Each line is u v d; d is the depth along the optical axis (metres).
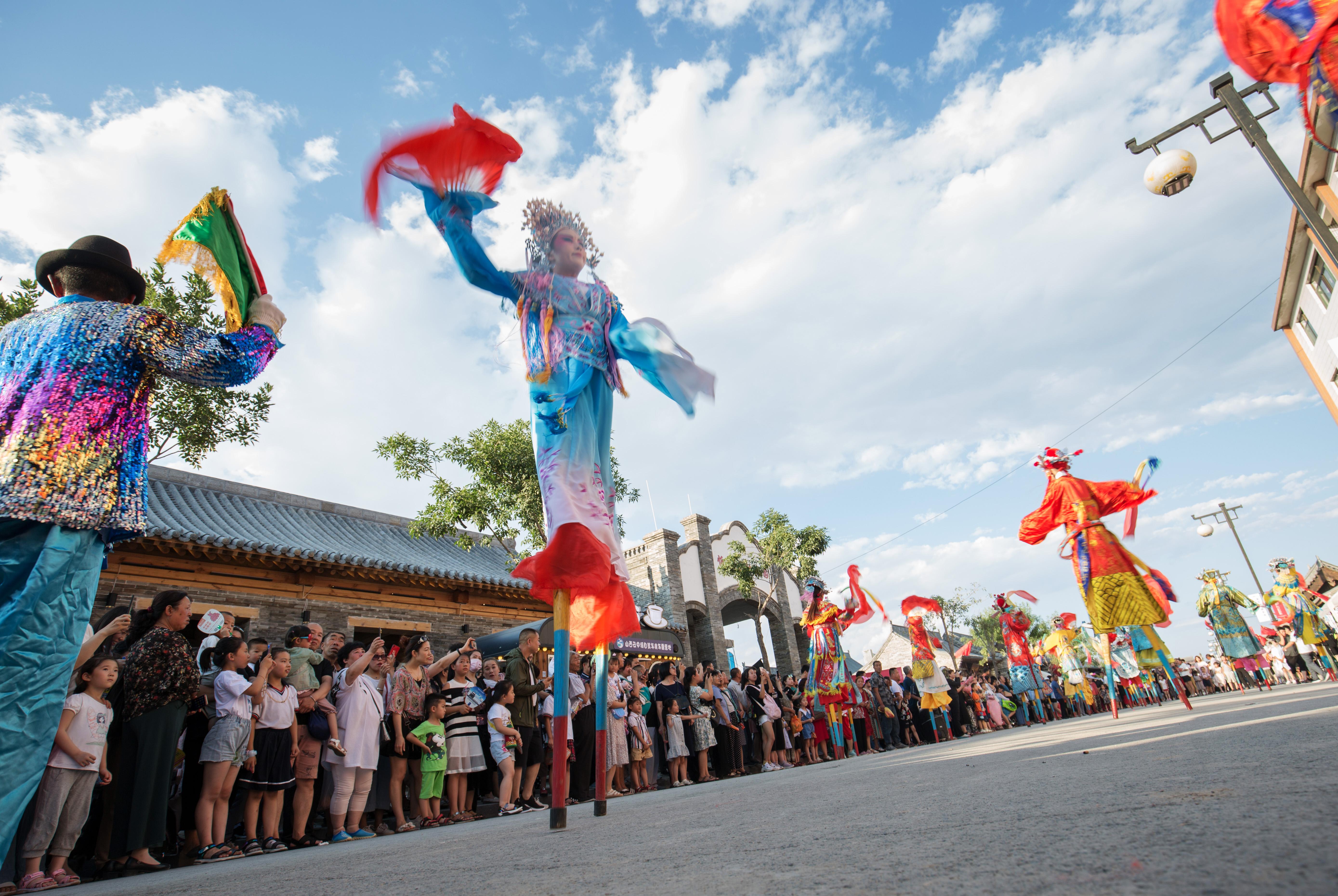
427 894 1.30
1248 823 0.95
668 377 2.88
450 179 2.57
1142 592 6.37
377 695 6.23
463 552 19.23
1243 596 13.38
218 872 2.82
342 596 14.21
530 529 15.19
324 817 7.33
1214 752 1.92
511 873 1.45
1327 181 6.76
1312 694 5.67
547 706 8.30
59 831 4.14
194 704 5.52
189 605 5.12
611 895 1.08
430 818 6.58
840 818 1.65
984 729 16.83
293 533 15.56
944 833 1.24
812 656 11.05
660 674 10.01
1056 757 2.57
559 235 2.96
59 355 2.26
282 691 5.63
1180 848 0.87
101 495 2.19
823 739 11.72
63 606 2.07
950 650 41.62
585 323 2.93
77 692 4.38
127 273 2.61
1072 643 17.66
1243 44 2.84
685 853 1.42
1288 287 18.58
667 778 10.20
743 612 29.64
